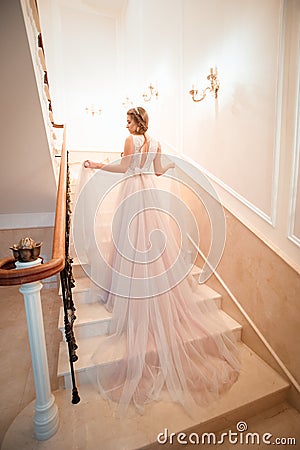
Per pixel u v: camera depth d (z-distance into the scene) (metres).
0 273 0.90
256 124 1.58
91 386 1.34
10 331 1.99
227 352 1.51
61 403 1.24
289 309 1.43
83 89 3.82
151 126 3.05
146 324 1.39
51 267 0.96
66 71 3.71
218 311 1.81
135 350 1.32
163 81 2.70
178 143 2.46
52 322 2.09
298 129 1.33
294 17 1.29
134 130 1.62
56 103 3.69
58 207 1.34
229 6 1.71
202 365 1.40
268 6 1.42
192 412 1.20
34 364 1.06
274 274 1.52
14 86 1.21
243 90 1.65
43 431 1.07
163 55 2.66
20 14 0.93
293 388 1.39
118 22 3.95
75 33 3.71
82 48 3.76
